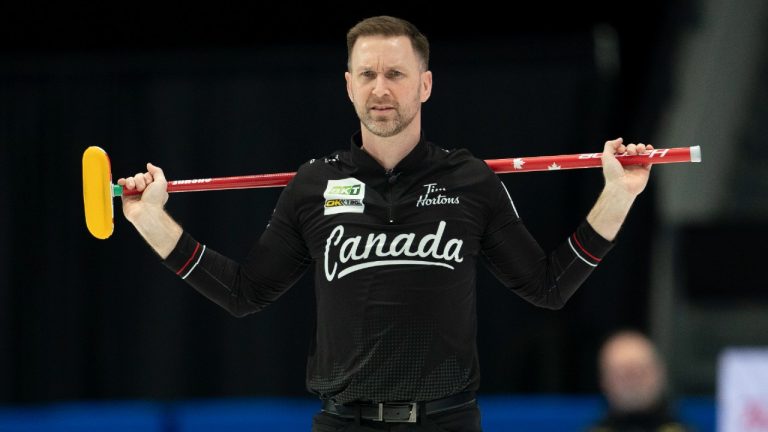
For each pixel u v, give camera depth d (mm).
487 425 19812
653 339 25875
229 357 26203
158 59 26172
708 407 20172
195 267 11562
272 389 26109
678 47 25562
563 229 25812
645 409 17609
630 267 25891
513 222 11344
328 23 25750
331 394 10930
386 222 10852
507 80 25719
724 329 26641
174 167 26172
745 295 26656
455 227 10891
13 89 26266
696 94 26016
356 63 11016
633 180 11188
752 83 26078
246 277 11617
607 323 25750
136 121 26281
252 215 26109
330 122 26078
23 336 26297
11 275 26328
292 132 26156
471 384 10945
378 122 10883
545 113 25703
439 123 25719
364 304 10672
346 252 10820
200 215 26141
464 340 10852
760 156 26688
